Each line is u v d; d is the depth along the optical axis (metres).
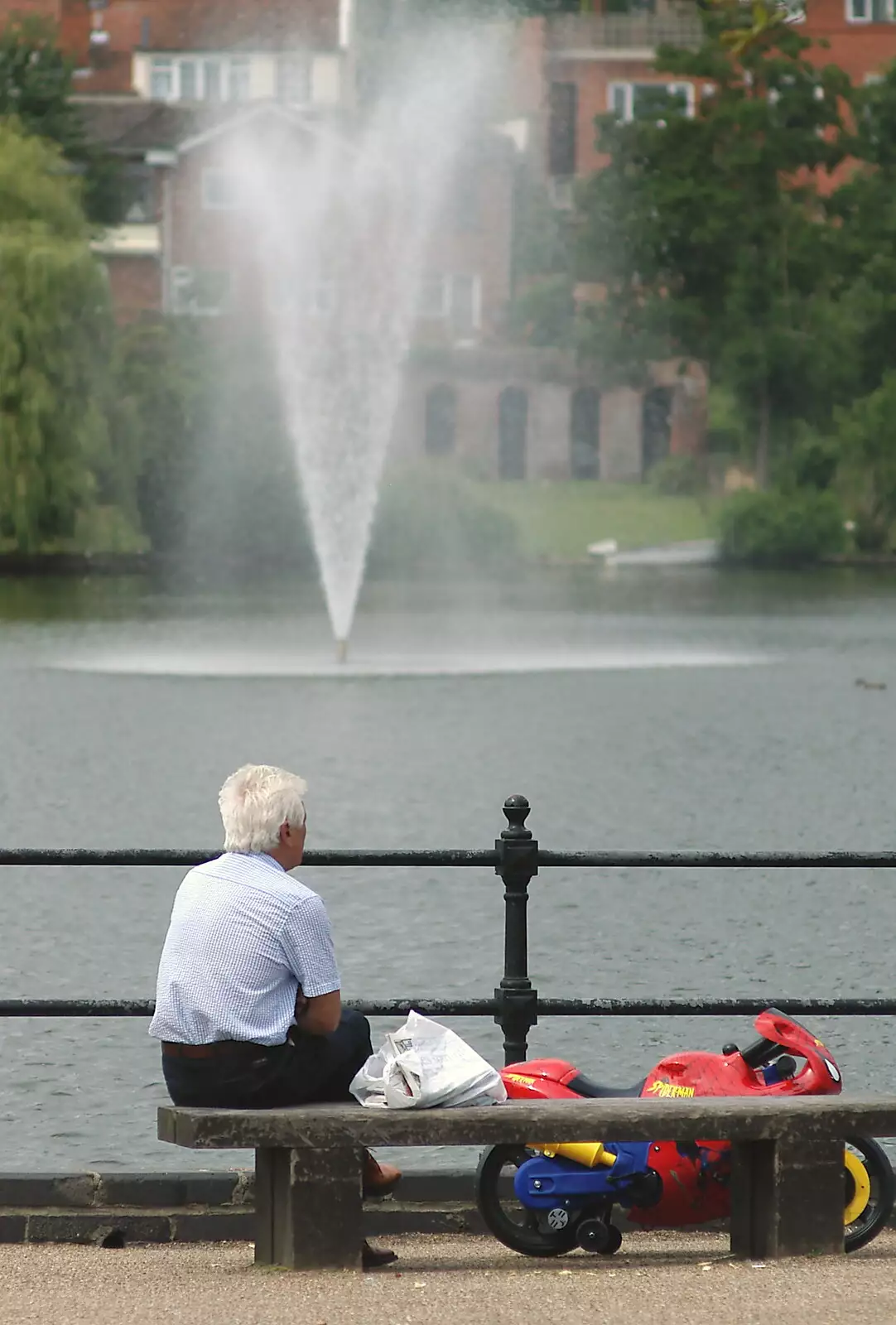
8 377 162.12
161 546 177.00
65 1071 32.22
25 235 166.75
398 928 44.19
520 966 20.33
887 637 131.25
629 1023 35.44
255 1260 17.19
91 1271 16.80
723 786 69.62
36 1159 27.42
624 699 97.12
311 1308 15.23
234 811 17.05
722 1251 17.98
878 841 57.38
